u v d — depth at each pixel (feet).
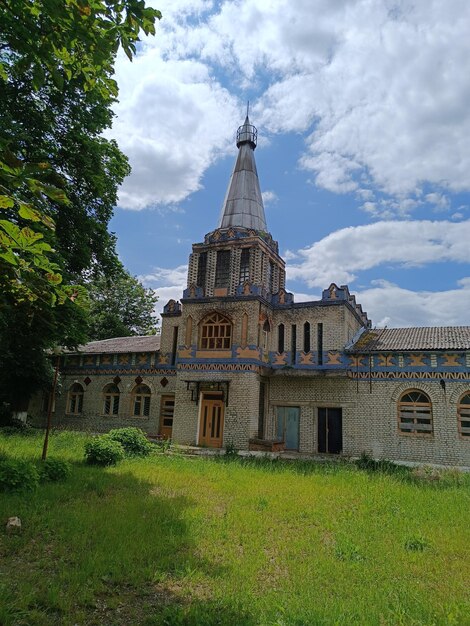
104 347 104.68
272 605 18.93
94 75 19.69
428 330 83.76
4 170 13.03
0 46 26.48
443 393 70.54
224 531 28.76
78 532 26.89
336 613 18.25
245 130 102.89
